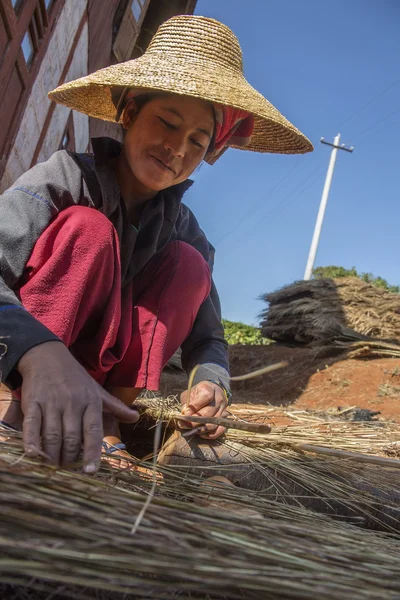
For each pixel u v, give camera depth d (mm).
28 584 980
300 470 1972
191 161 2143
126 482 1396
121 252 2139
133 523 1065
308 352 8039
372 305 8852
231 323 15555
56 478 1155
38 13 4988
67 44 6258
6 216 1817
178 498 1484
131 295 2164
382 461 1924
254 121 2500
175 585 1013
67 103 2572
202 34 2195
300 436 2229
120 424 2354
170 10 10172
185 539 1062
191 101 2059
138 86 1995
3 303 1510
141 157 2107
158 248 2266
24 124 5422
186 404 2043
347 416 4074
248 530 1149
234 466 1925
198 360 2340
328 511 1896
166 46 2188
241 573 1006
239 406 3102
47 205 1897
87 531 1001
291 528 1236
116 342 2084
